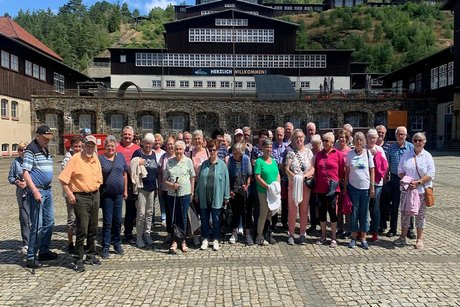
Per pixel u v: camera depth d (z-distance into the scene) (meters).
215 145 8.14
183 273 6.74
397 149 8.95
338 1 132.50
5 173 22.53
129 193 8.29
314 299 5.68
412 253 7.68
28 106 38.03
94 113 38.62
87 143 7.02
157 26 136.00
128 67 53.78
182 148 8.02
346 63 53.97
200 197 8.17
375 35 108.69
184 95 40.19
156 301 5.66
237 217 8.56
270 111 38.69
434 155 30.64
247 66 54.00
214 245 8.05
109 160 7.63
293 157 8.45
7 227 9.88
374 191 8.26
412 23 113.56
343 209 8.20
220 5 84.88
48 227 7.40
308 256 7.58
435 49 96.56
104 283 6.34
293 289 6.03
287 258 7.48
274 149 9.62
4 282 6.41
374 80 58.84
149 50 53.56
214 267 7.02
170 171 8.02
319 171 8.26
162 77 53.81
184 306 5.50
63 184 6.84
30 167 7.09
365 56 97.62
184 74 53.94
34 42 44.25
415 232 9.06
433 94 40.59
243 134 9.20
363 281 6.30
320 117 38.75
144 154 8.33
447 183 16.44
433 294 5.80
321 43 111.25
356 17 118.38
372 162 8.05
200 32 53.84
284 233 9.31
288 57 54.03
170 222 8.17
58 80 46.16
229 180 8.41
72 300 5.72
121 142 9.13
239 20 53.91
